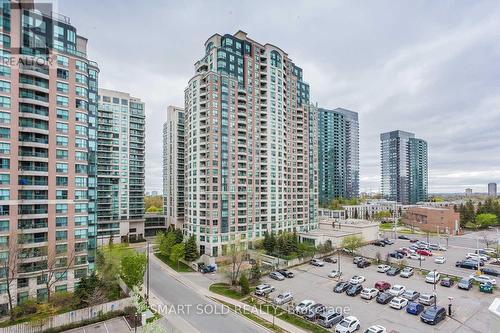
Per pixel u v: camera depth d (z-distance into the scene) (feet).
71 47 173.88
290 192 314.76
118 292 157.89
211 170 246.47
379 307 140.67
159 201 647.97
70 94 170.40
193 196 259.80
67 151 167.94
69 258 164.14
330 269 210.79
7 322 124.06
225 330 118.21
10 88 151.23
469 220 425.28
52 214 161.48
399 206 588.91
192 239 233.14
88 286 142.61
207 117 251.19
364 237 309.83
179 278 192.34
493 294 158.61
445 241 323.37
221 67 261.24
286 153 311.88
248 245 263.08
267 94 293.23
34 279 152.66
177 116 364.79
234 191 259.19
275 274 188.65
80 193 171.63
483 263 220.64
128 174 336.49
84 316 128.67
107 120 322.14
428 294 149.28
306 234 293.64
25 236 152.15
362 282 178.81
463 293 160.35
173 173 365.40
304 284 176.96
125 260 158.71
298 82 342.85
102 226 314.14
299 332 116.37
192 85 266.16
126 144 337.11
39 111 159.53
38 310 133.28
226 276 180.24
